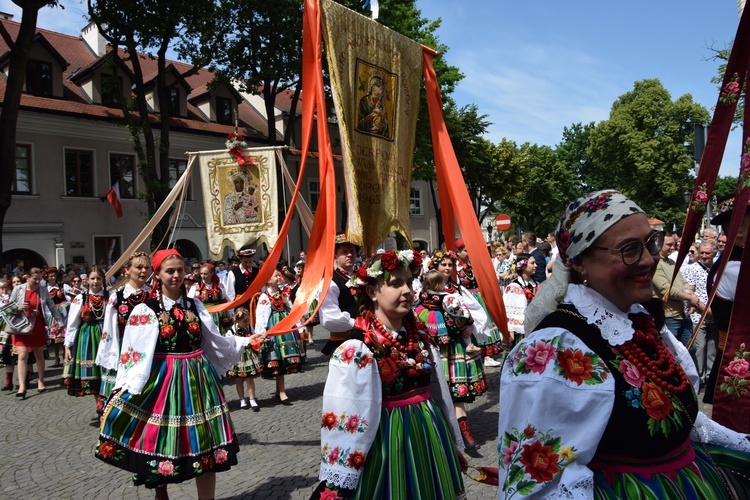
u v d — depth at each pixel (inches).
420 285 226.7
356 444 95.3
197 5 698.2
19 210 792.3
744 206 89.3
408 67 187.8
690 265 269.9
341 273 204.8
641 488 59.2
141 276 192.7
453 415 115.6
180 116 988.6
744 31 92.0
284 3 770.8
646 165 1583.4
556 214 1948.8
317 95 164.4
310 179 1104.2
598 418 58.9
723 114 95.7
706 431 76.0
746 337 94.1
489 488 168.4
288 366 287.1
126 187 900.6
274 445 219.8
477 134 1194.0
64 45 1026.1
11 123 572.1
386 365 101.8
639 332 65.9
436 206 1214.9
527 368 62.3
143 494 177.0
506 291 342.0
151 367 147.2
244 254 358.3
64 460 212.5
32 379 396.2
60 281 532.4
